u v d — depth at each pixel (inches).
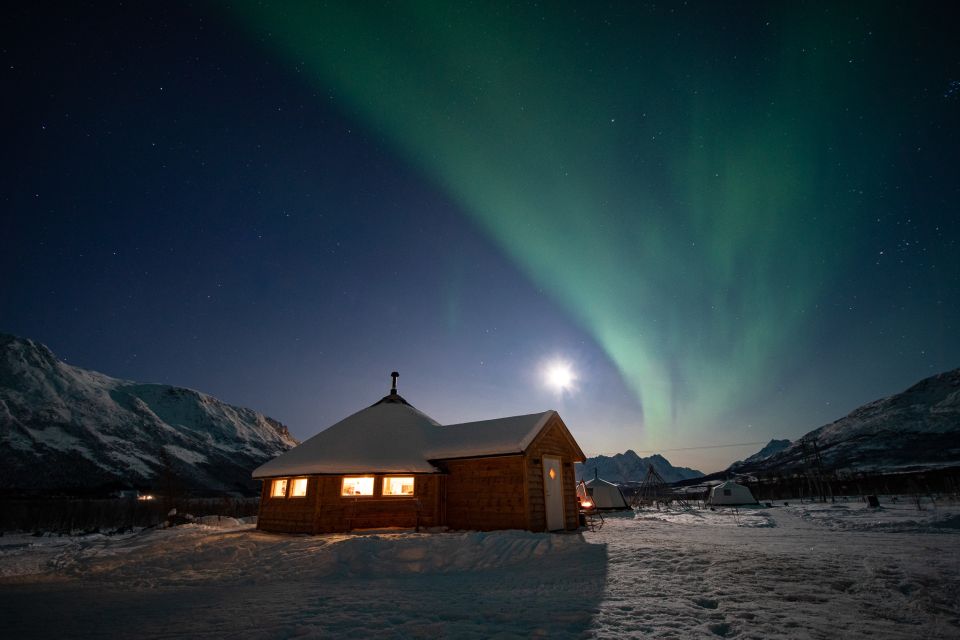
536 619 229.6
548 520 645.3
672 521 924.0
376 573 406.9
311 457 701.9
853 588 273.1
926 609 231.9
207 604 297.6
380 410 843.4
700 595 266.5
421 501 663.1
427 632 212.7
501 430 676.7
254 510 1808.6
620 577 323.9
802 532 639.1
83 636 225.0
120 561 519.8
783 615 224.7
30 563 564.7
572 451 775.1
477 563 423.8
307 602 287.7
